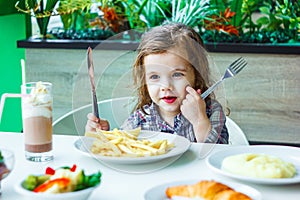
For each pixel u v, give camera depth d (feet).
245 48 8.59
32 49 9.04
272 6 9.15
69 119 6.28
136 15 9.31
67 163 4.59
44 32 9.31
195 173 4.37
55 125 6.19
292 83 8.68
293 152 4.78
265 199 3.85
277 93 8.75
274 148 4.85
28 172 4.39
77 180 3.64
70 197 3.56
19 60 9.33
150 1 9.25
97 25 9.43
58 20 9.55
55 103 9.19
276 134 8.89
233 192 3.59
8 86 9.34
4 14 8.88
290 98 8.73
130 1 9.27
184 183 3.98
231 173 4.18
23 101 4.62
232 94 8.84
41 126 4.60
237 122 8.94
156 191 3.85
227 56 8.68
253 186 4.09
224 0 9.18
